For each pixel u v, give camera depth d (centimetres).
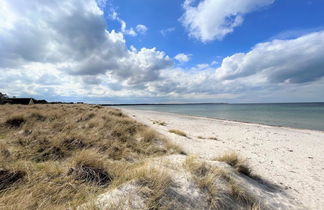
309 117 3247
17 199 240
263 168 570
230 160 486
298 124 2280
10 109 1447
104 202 237
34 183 284
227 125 1962
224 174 370
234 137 1241
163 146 680
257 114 4169
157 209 239
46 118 1009
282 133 1470
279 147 961
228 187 325
